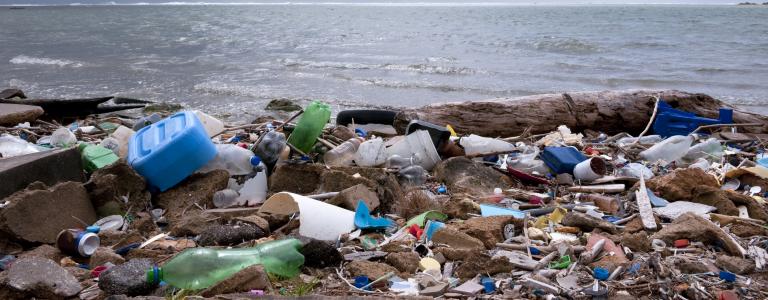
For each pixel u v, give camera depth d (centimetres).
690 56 2792
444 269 419
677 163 754
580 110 952
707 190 557
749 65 2477
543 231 491
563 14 7950
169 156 526
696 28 4550
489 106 930
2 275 373
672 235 470
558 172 668
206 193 531
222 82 2056
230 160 566
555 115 944
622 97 970
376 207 537
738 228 490
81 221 478
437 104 943
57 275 373
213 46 3388
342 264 423
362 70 2384
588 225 496
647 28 4591
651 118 944
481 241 459
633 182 637
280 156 613
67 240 431
